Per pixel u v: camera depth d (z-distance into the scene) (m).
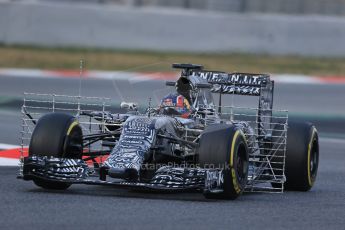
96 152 29.38
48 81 76.00
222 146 26.75
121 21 95.38
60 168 26.94
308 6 107.75
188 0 106.38
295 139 31.66
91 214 23.80
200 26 94.88
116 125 29.03
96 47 95.38
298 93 73.38
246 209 26.03
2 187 28.94
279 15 106.50
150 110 30.00
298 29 96.38
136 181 26.48
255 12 106.44
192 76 31.50
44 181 28.02
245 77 33.00
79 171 26.80
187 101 30.89
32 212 23.89
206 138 27.05
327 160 42.75
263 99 32.81
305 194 31.14
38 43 94.75
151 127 27.48
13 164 35.88
